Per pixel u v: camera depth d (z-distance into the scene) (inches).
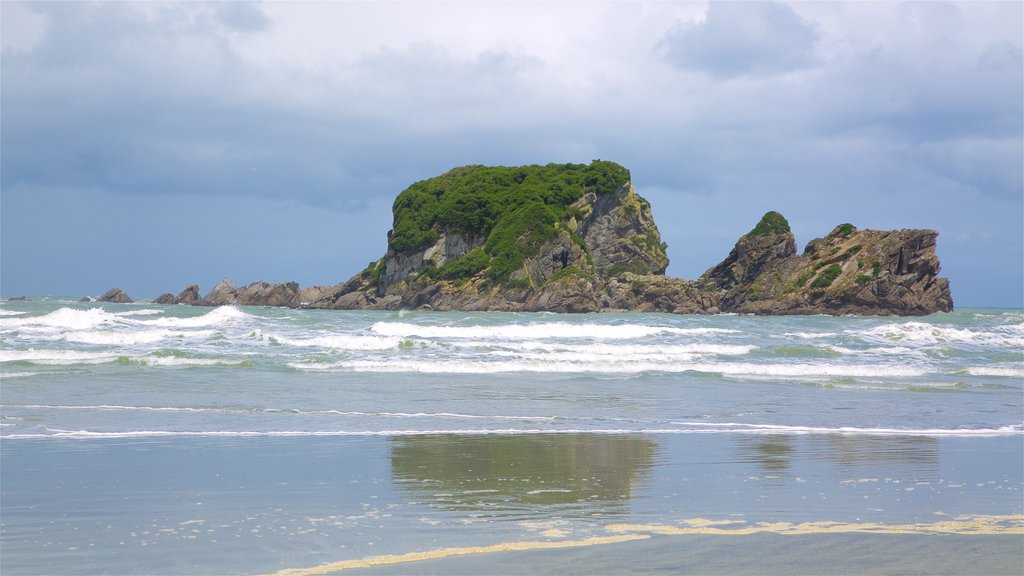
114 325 1632.6
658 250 4859.7
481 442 577.0
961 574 291.9
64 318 1592.0
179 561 303.4
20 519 362.0
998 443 593.3
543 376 1044.5
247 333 1471.5
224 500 400.8
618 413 737.0
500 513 377.7
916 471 486.9
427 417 697.6
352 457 516.1
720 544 326.3
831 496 418.9
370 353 1243.8
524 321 2178.9
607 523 360.5
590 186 4719.5
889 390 940.6
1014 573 293.4
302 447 550.3
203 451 532.4
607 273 4717.0
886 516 376.5
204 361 1083.3
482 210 4448.8
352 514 374.3
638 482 449.4
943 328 1798.7
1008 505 400.8
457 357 1218.6
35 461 492.7
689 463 506.6
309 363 1101.7
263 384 900.0
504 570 292.4
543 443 575.5
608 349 1347.2
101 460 498.6
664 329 1708.9
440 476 461.1
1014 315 3339.1
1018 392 930.7
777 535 340.5
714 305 4121.6
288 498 406.0
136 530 345.4
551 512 380.5
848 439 605.0
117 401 761.0
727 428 655.1
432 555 310.0
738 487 438.6
